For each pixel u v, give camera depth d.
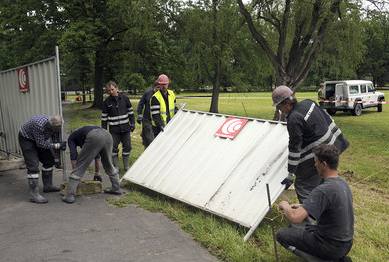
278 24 21.58
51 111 8.62
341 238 4.23
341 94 28.66
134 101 47.41
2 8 33.59
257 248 5.49
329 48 23.86
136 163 8.70
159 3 28.02
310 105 5.65
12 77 10.38
